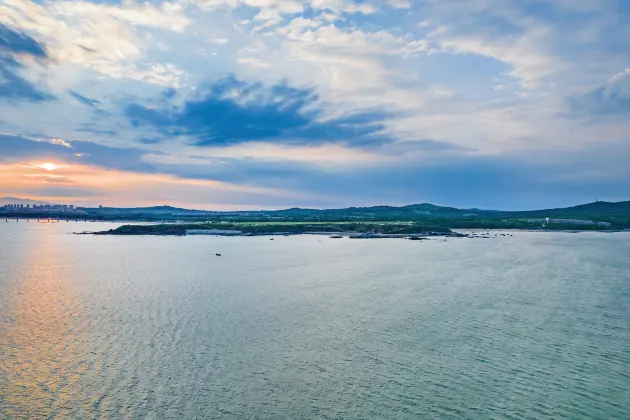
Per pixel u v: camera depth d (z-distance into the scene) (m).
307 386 33.91
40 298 61.31
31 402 31.11
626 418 29.47
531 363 38.50
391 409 30.64
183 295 63.88
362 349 41.66
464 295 65.31
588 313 54.75
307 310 55.56
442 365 38.00
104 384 33.88
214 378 35.09
